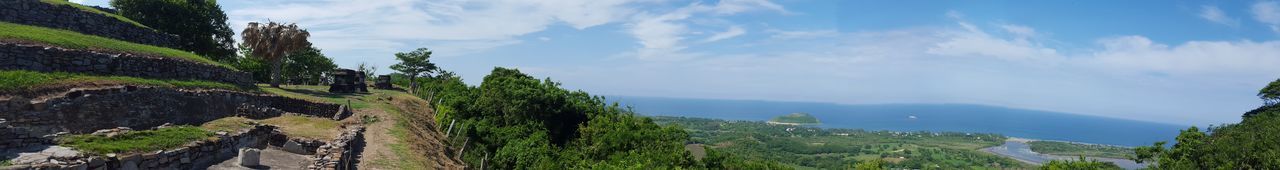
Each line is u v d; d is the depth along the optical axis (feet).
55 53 85.10
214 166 54.29
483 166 91.25
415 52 250.16
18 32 91.76
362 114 101.60
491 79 167.02
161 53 106.32
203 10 167.32
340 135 73.05
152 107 82.84
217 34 175.63
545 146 109.81
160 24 153.58
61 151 44.47
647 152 102.94
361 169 61.67
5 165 39.63
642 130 117.60
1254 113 196.24
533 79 157.79
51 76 78.33
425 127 108.27
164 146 50.78
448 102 142.51
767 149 467.11
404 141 80.48
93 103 74.54
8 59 80.33
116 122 76.64
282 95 109.29
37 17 110.73
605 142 114.83
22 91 70.59
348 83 146.51
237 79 115.03
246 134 64.75
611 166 94.12
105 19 121.08
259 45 138.21
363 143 75.97
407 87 216.95
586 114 147.64
